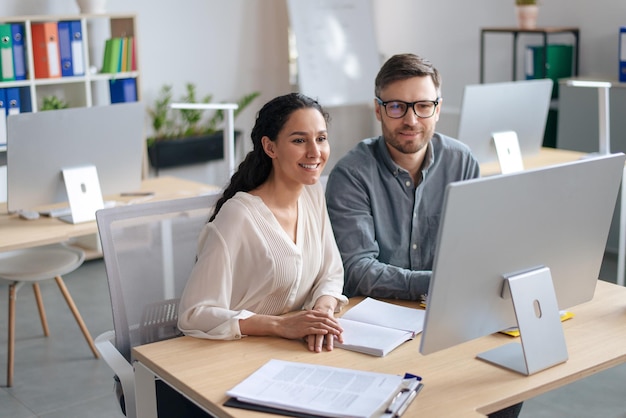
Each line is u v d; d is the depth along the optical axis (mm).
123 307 2328
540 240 1903
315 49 6723
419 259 2635
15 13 5441
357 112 7410
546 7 6008
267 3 6742
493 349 1994
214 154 6309
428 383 1827
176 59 6297
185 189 3945
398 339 2039
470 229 1751
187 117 6273
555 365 1921
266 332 2088
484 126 4035
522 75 6254
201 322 2109
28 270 3576
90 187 3449
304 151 2162
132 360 2281
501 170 4125
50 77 5277
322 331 2029
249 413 1686
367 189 2576
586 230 2010
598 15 5691
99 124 3395
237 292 2248
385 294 2400
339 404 1668
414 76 2459
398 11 7184
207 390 1798
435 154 2646
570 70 5844
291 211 2295
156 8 6133
